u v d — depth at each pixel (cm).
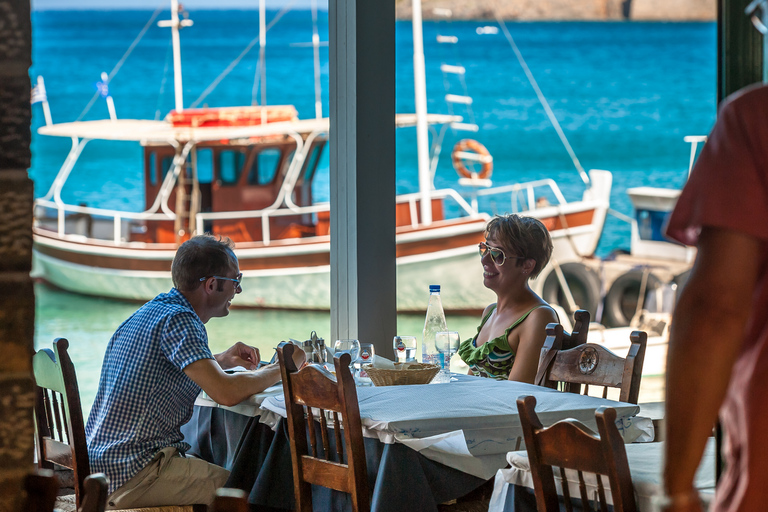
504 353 504
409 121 3291
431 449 337
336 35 611
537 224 517
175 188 2895
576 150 3866
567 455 255
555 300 2841
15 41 199
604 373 406
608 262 2903
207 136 2802
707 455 316
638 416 379
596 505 267
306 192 2788
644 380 2450
